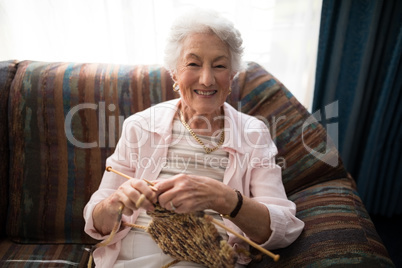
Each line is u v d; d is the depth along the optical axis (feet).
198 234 2.15
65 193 3.38
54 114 3.33
